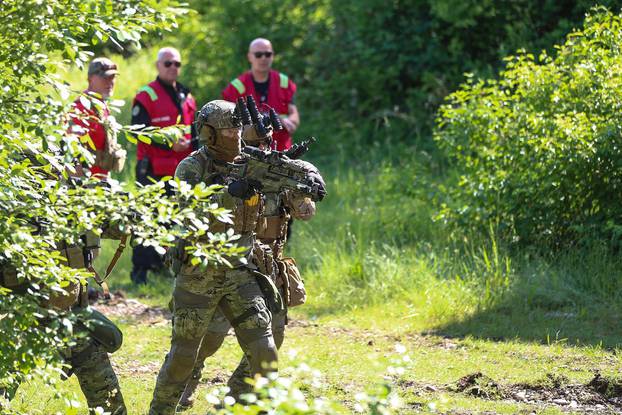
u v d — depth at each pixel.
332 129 36.75
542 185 21.83
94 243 11.83
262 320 11.98
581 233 21.97
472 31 34.34
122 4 9.55
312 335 19.19
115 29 9.37
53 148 9.66
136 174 23.27
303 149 13.12
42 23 9.04
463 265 22.20
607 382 15.03
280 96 24.61
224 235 9.95
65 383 15.16
